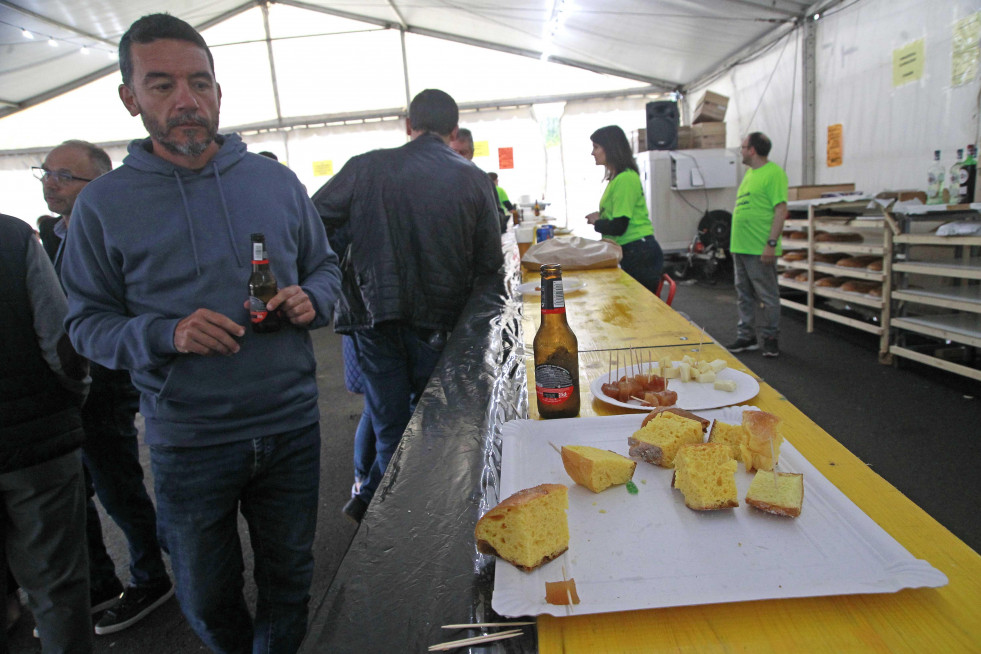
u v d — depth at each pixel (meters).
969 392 3.23
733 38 6.64
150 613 2.03
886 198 4.25
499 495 0.78
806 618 0.56
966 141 3.83
